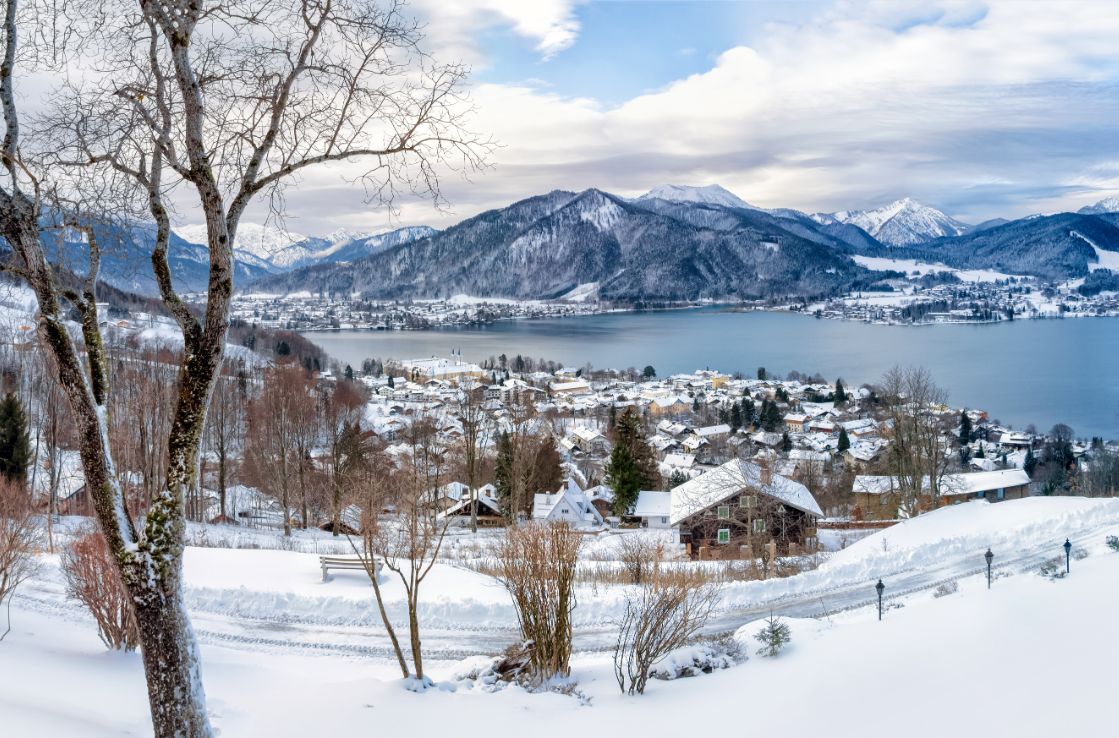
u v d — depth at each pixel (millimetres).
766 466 39156
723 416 125312
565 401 138375
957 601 14898
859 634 14172
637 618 15539
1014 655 10859
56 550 24047
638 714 11242
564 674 13758
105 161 8234
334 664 16062
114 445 35156
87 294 8414
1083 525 25719
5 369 51062
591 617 19422
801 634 15234
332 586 20797
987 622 12750
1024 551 24094
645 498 58469
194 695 7961
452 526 49438
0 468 37438
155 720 7836
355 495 21500
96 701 11023
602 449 102000
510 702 11859
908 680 10891
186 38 7820
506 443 55000
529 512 52625
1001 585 15953
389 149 8656
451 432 86438
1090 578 14188
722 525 41062
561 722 10938
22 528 17938
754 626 15977
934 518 32031
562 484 62406
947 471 51906
